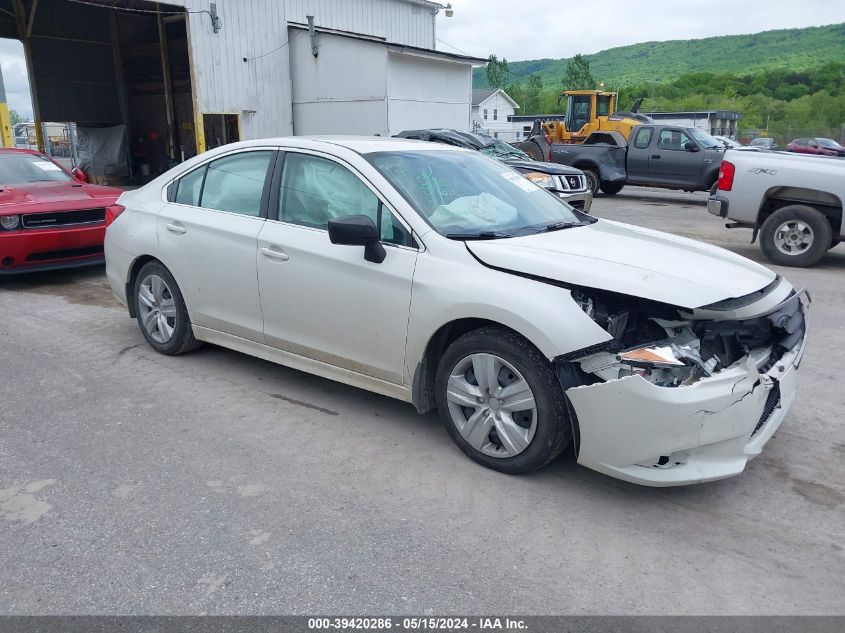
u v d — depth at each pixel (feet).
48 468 12.14
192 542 10.06
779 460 12.66
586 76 347.77
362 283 12.94
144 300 17.72
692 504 11.19
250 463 12.38
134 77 83.15
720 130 157.38
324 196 13.96
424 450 12.90
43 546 9.95
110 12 80.64
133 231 17.48
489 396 11.79
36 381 16.11
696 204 58.54
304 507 10.99
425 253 12.34
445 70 74.18
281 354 14.98
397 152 14.39
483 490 11.53
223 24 65.62
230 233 15.15
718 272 11.71
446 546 10.03
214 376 16.43
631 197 65.10
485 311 11.32
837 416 14.60
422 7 88.17
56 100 77.56
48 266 25.08
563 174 40.78
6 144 57.57
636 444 10.34
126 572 9.39
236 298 15.31
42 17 74.95
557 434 11.18
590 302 10.98
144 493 11.35
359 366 13.52
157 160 84.02
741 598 9.00
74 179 29.27
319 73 70.95
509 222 13.58
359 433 13.58
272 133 71.97
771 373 11.21
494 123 246.68
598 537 10.28
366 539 10.17
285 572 9.42
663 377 10.30
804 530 10.51
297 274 13.92
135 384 15.94
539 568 9.57
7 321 21.06
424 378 12.69
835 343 19.61
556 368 10.80
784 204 30.96
